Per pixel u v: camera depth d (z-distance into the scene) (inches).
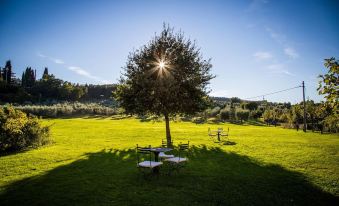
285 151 818.8
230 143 1029.8
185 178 496.1
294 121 2021.4
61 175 518.3
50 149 862.5
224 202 370.0
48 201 373.1
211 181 474.6
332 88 272.5
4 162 642.2
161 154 597.3
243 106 3892.7
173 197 389.1
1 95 3981.3
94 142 1069.1
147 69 978.7
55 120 2471.7
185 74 964.6
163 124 2361.0
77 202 369.1
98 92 7032.5
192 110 983.0
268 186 445.1
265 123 2738.7
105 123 2271.2
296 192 414.3
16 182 468.4
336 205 363.9
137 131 1566.2
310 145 957.8
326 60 275.4
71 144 1001.5
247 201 374.6
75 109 3607.3
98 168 581.6
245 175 517.3
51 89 5492.1
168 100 931.3
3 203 366.3
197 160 675.4
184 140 1157.1
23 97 4266.7
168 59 965.8
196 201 372.8
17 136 852.0
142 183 462.3
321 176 510.6
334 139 1163.3
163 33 1037.8
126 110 997.2
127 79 1017.5
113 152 812.0
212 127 1988.2
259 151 821.2
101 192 412.2
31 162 644.1
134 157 723.4
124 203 365.1
